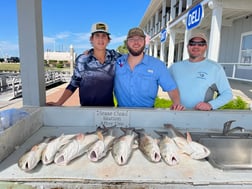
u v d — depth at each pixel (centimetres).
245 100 516
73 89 222
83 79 212
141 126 172
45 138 135
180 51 1617
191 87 215
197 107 185
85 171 107
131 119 172
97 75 207
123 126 172
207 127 175
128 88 200
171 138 137
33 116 154
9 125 126
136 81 197
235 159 159
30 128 149
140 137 138
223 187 101
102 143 122
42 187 100
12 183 100
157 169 110
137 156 124
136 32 191
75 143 120
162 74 200
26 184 100
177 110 174
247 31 763
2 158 115
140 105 203
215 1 520
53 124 172
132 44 192
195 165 115
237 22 825
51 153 113
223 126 172
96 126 172
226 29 908
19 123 133
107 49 217
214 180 103
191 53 220
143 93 199
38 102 172
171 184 101
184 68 224
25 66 166
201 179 103
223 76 214
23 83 169
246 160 160
